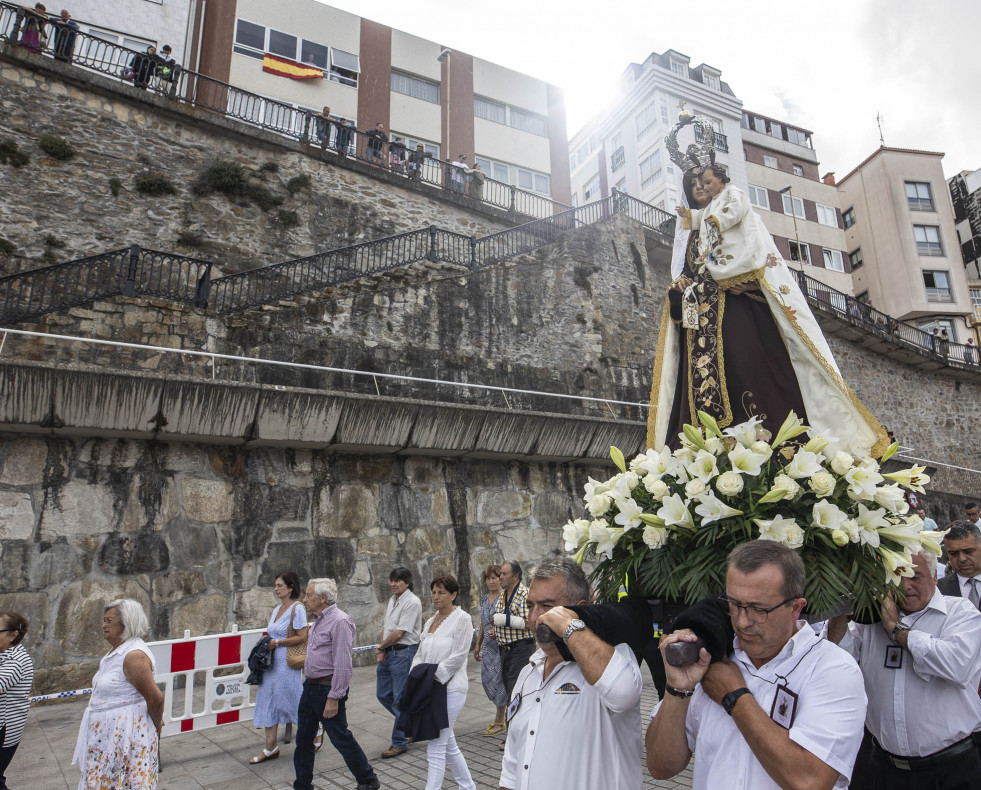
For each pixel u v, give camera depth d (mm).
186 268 12328
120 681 3873
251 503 9633
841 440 3088
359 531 10312
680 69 36562
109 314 10102
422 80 25500
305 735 4832
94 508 8617
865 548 2463
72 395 8094
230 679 6797
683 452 2725
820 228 37938
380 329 12492
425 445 10625
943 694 2844
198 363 10562
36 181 11625
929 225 39562
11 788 5242
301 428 9594
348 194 15133
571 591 2580
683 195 3826
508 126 26812
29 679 4539
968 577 4156
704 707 2154
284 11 22547
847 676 1947
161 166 13016
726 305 3537
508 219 17547
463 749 6160
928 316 38219
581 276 15875
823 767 1791
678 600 2535
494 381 13656
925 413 24641
